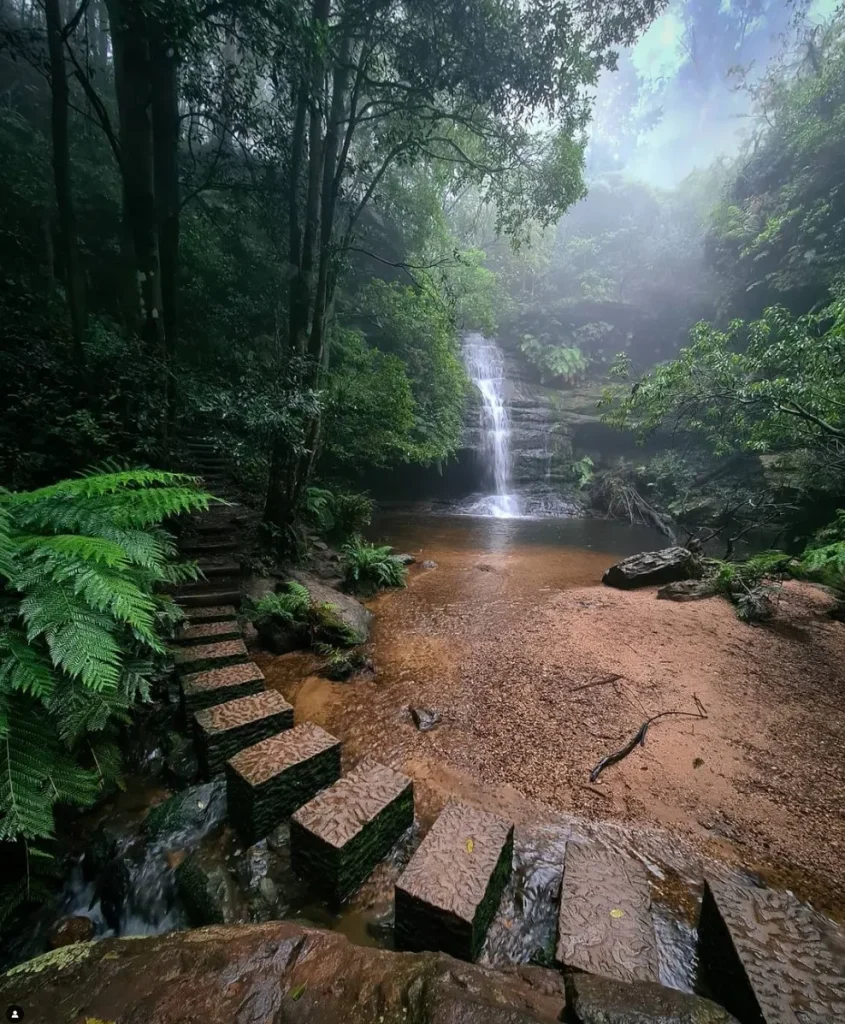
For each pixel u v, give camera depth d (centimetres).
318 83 506
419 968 120
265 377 592
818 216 1148
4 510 212
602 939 154
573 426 1784
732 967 148
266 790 229
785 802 266
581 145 694
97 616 199
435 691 388
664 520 1345
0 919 189
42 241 885
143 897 206
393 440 1052
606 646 475
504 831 200
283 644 457
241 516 706
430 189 1116
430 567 834
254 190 677
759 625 536
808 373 638
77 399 498
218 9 428
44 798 185
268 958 122
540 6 530
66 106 534
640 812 256
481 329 1569
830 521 952
